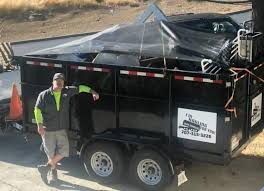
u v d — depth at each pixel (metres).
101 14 29.45
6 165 7.53
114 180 6.71
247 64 6.37
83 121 6.94
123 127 6.65
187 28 6.95
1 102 8.48
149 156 6.35
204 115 6.01
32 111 7.42
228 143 5.94
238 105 6.16
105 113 6.74
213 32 7.12
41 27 26.70
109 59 6.86
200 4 30.20
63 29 25.98
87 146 6.83
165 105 6.26
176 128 6.25
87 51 7.16
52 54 7.35
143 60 6.69
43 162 7.62
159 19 7.32
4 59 10.06
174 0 32.03
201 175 6.97
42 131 6.62
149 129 6.46
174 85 6.13
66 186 6.77
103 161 6.78
